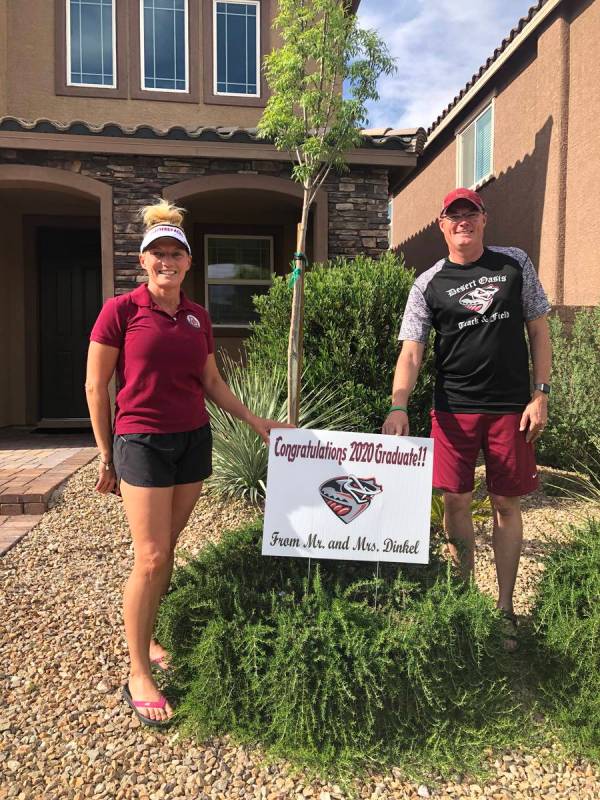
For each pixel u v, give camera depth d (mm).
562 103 7938
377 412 4969
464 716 2395
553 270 8109
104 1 8602
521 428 2703
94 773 2150
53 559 3828
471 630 2398
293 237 9031
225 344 9008
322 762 2203
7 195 8133
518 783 2186
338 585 2547
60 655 2785
